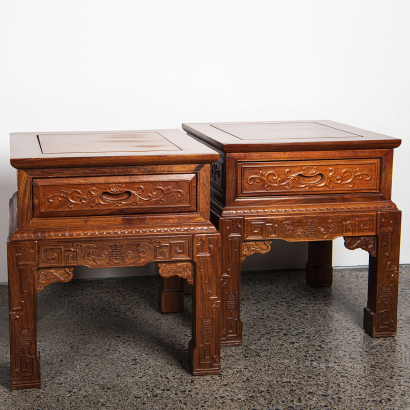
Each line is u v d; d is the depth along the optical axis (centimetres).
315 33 336
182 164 217
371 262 262
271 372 230
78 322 277
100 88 321
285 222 246
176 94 329
